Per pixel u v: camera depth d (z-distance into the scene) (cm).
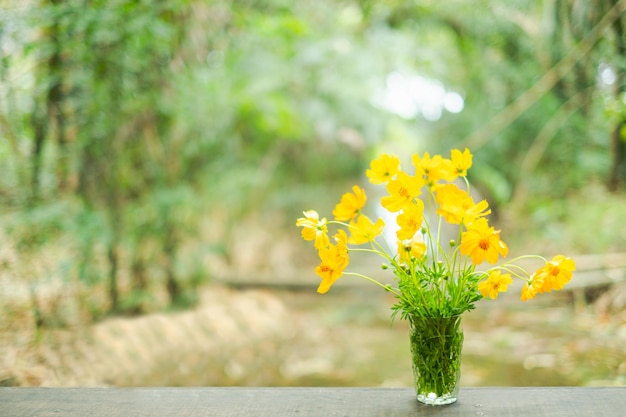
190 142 358
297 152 544
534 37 418
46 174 259
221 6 347
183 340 285
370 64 450
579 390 118
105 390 123
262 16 371
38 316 229
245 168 473
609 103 306
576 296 334
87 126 275
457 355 111
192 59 337
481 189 495
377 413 108
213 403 115
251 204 533
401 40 467
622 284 313
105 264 311
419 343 112
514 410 108
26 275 233
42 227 245
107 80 276
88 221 267
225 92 368
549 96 414
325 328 347
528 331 303
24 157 248
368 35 462
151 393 121
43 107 252
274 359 283
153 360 256
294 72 430
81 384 215
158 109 316
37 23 233
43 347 222
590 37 348
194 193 364
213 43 356
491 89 476
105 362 237
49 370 213
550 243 379
